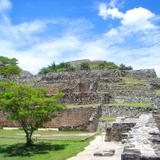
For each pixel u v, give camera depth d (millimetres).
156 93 53531
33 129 31203
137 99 51500
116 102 51406
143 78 65688
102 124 42969
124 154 12367
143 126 22328
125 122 28312
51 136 37375
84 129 42438
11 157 25953
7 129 45406
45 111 29531
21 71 92938
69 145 30031
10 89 31375
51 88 60500
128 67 83062
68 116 45938
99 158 20250
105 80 60594
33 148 29375
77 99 51031
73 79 63750
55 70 89312
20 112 29094
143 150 13203
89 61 105500
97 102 49781
